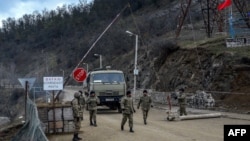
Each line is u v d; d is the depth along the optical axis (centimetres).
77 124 1814
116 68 8612
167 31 8662
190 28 6994
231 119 2538
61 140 1852
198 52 4122
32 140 1518
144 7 12862
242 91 3150
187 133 1948
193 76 3969
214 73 3603
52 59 14862
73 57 13300
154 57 5644
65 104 2066
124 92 3145
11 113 9906
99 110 3525
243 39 3716
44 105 2038
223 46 3944
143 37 9100
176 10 10562
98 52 11375
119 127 2236
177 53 4634
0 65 15625
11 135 2348
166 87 4494
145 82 5600
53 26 18138
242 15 4106
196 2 9488
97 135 1942
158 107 3738
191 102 3553
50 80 2011
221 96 3312
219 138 1770
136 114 3138
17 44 19000
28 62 16250
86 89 3378
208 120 2541
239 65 3378
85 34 14575
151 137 1838
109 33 11544
